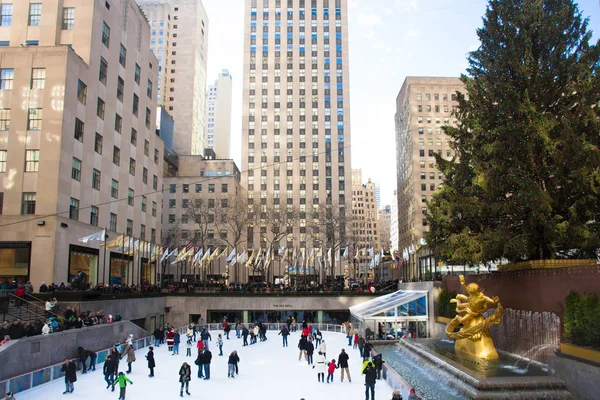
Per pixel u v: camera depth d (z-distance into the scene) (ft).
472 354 88.58
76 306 112.47
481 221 102.89
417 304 136.15
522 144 87.56
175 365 96.12
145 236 212.23
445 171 112.98
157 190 229.86
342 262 355.36
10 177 136.26
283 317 184.75
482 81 102.27
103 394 70.49
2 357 70.18
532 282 86.94
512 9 97.81
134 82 201.36
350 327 130.00
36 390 72.02
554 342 79.15
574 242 86.22
